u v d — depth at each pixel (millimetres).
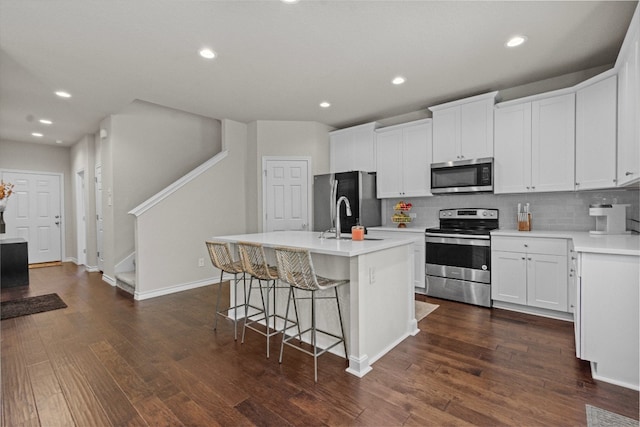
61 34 2467
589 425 1580
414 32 2514
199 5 2145
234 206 4973
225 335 2785
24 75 3215
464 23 2395
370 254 2287
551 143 3227
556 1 2135
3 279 4520
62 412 1736
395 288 2588
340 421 1645
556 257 3012
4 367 2223
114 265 4621
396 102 4160
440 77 3385
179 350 2484
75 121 4910
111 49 2713
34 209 6367
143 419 1676
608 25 2426
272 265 2980
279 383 2010
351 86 3613
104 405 1795
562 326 2893
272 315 2902
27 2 2076
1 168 6012
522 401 1782
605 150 2787
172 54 2814
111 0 2072
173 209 4262
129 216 4730
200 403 1810
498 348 2457
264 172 4938
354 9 2217
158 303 3730
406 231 4074
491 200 3920
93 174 5695
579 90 3025
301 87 3631
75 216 6566
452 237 3684
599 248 1964
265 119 4914
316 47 2732
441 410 1719
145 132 4852
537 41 2664
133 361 2305
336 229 2881
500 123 3553
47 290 4355
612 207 2846
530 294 3174
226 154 4867
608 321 1962
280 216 4973
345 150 5043
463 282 3607
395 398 1834
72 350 2484
